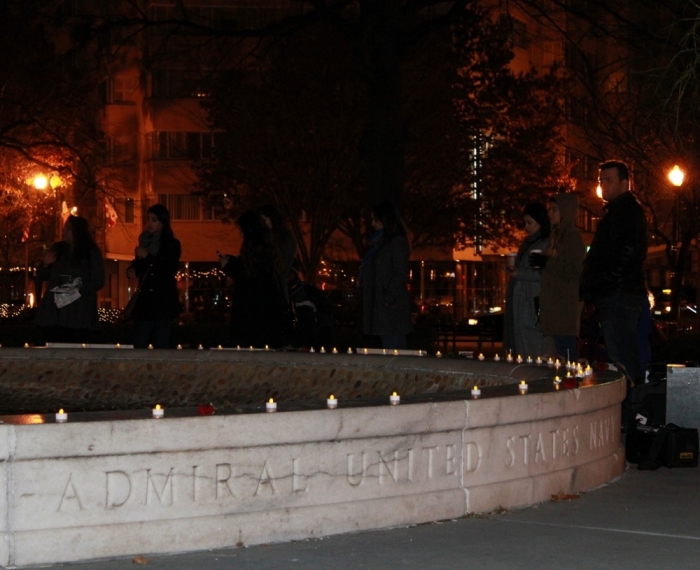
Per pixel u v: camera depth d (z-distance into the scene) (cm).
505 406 784
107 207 5066
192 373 1410
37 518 609
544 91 4822
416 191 4303
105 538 621
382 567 624
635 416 1041
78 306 1578
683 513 788
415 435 735
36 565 605
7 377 1468
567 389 858
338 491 702
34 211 4928
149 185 6166
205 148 6128
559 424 850
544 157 4531
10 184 4612
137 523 631
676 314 3647
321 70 4006
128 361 1441
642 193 3675
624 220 1111
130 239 6309
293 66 4006
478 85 4462
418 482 739
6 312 4378
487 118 4506
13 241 5359
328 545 671
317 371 1324
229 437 656
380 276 1474
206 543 650
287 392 1332
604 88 3788
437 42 4228
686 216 3591
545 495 824
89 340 2297
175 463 644
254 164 4084
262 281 1455
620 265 1106
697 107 2111
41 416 646
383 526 716
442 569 622
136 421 630
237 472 662
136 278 1569
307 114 4016
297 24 2466
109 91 6231
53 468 612
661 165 3216
